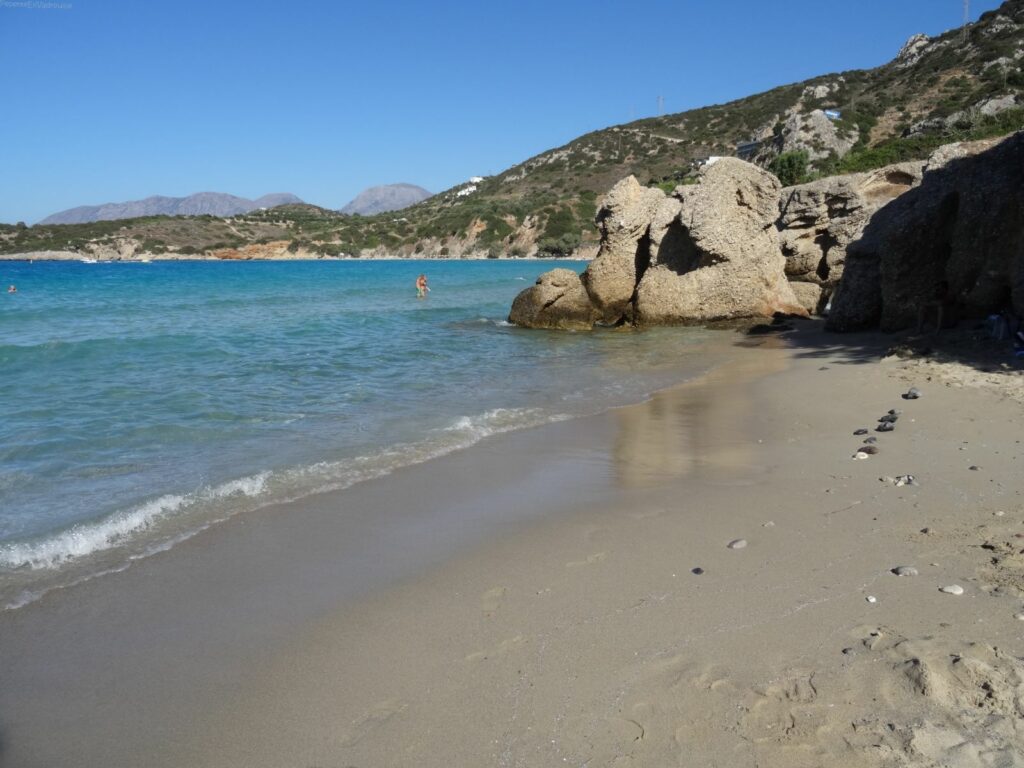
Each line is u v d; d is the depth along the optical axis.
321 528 6.22
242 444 8.90
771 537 5.59
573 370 14.62
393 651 4.23
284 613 4.74
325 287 46.59
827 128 69.56
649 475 7.52
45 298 34.78
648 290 22.23
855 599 4.42
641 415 10.39
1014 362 11.01
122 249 129.88
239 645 4.36
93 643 4.39
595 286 22.94
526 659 4.05
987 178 13.28
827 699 3.45
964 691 3.40
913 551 5.07
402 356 16.52
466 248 126.38
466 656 4.14
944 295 14.64
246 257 133.38
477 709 3.62
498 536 5.99
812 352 15.16
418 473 7.76
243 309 29.42
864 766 3.00
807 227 23.14
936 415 8.84
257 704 3.77
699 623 4.30
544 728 3.43
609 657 4.00
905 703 3.36
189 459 8.25
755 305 21.27
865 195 22.73
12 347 15.80
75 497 6.98
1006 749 3.03
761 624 4.22
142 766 3.32
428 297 38.03
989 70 74.31
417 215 161.25
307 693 3.85
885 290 15.45
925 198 14.96
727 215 21.34
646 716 3.45
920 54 99.69
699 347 17.62
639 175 131.75
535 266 94.12
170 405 10.98
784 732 3.25
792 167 50.91
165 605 4.86
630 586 4.89
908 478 6.62
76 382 12.70
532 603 4.74
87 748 3.45
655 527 6.00
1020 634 3.86
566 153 166.38
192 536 6.04
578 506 6.66
